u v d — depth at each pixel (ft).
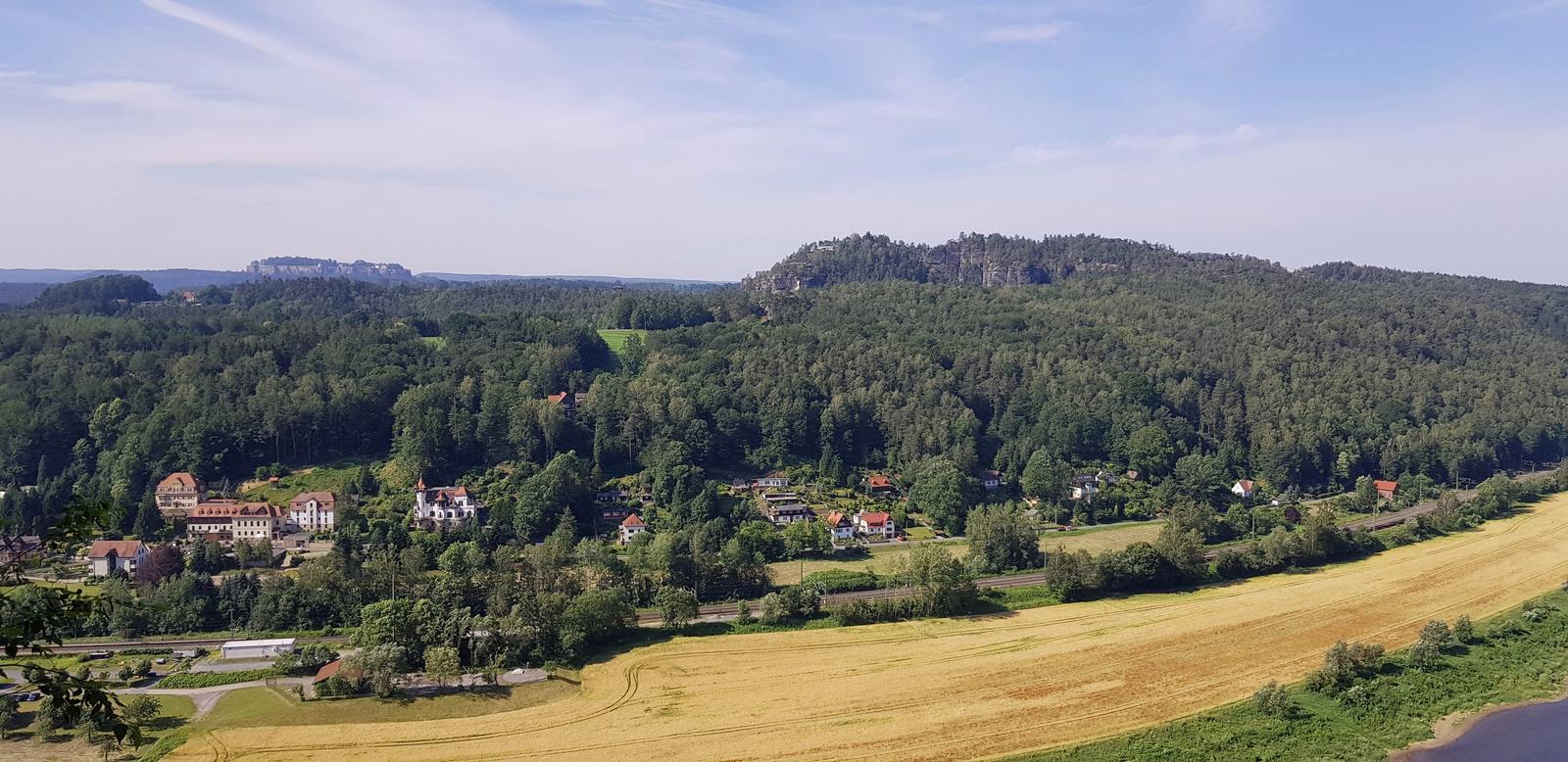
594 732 308.40
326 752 293.84
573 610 377.09
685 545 478.18
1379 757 285.23
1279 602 439.22
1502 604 432.25
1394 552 529.45
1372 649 349.00
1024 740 299.58
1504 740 298.56
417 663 359.25
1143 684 344.28
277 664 356.18
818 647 383.24
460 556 464.24
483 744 299.79
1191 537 484.33
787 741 301.02
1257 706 320.09
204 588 426.92
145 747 296.71
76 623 84.48
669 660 369.50
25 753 291.38
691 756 292.20
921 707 325.62
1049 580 456.04
